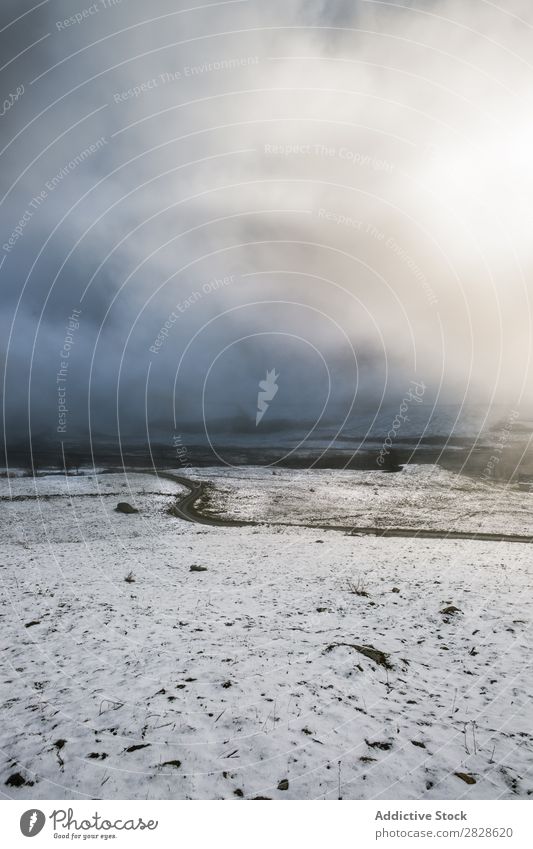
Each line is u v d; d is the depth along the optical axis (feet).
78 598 29.63
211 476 193.36
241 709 15.76
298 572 40.06
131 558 47.01
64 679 17.89
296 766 13.03
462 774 12.91
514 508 114.32
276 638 22.82
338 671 18.93
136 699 16.29
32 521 84.28
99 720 14.90
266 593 32.50
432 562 45.19
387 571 40.50
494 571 40.55
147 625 24.50
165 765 12.84
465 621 26.45
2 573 37.06
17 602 28.32
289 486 157.58
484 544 60.23
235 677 18.15
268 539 64.39
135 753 13.26
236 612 27.61
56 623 24.44
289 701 16.40
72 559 45.73
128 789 12.02
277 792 12.11
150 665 19.24
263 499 128.16
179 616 26.43
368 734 14.65
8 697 16.40
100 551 52.01
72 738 13.91
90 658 19.94
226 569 41.52
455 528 83.20
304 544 58.65
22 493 126.00
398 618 26.94
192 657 20.13
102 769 12.64
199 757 13.21
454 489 151.12
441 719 15.69
